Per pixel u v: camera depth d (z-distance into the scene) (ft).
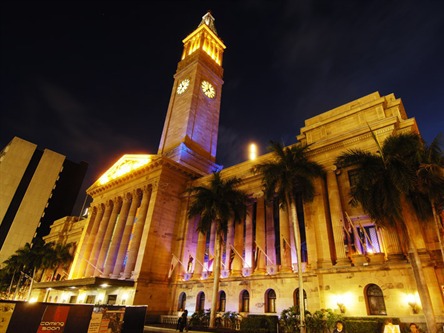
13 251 351.05
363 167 79.82
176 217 171.22
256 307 116.47
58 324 45.16
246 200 127.44
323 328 84.84
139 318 53.78
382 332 76.33
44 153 419.33
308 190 99.35
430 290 78.28
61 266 230.68
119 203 197.06
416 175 76.23
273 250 126.72
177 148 197.06
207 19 307.78
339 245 101.30
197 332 101.24
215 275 112.98
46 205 396.78
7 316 41.93
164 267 154.81
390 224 79.10
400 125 104.27
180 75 252.21
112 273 167.02
